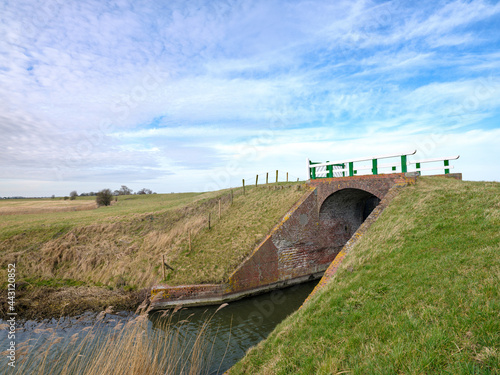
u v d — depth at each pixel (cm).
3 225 2455
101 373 688
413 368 379
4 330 1107
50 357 843
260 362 648
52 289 1605
